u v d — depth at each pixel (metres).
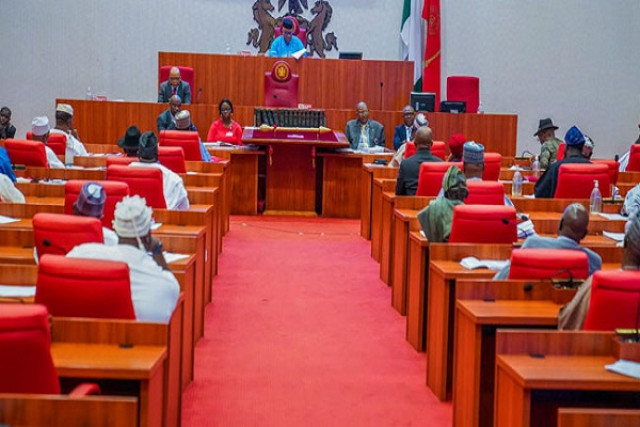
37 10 17.61
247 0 17.70
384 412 5.23
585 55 18.41
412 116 13.52
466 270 5.43
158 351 3.71
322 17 17.77
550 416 4.21
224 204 10.89
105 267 3.78
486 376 4.87
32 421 2.88
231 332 6.88
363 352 6.47
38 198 7.71
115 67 17.75
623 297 3.93
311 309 7.68
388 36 17.92
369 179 11.02
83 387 3.29
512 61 18.30
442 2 18.08
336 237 11.21
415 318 6.56
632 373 3.62
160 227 6.43
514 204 8.27
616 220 7.06
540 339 3.92
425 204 7.87
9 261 5.19
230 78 14.38
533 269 4.84
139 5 17.67
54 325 3.75
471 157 7.52
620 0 18.34
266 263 9.47
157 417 3.77
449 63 18.20
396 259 7.76
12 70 17.67
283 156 12.80
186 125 10.70
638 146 11.73
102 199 4.82
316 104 14.38
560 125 18.48
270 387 5.62
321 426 4.97
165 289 4.16
